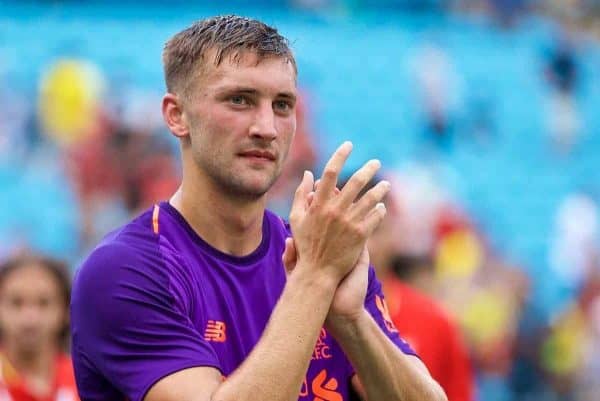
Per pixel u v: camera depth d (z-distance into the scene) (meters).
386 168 59.66
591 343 42.78
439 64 66.62
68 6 67.88
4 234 49.38
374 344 10.44
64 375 19.20
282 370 9.74
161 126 49.47
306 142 47.00
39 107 52.97
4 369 18.80
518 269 44.53
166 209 10.99
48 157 52.38
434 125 64.38
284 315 10.00
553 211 61.97
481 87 68.31
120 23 67.00
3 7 66.81
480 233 50.53
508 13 74.81
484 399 40.72
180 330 10.32
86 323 10.53
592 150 67.56
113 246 10.63
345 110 65.12
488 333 41.53
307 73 67.12
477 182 62.81
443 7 74.56
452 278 43.94
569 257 57.91
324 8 72.44
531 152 65.81
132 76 61.00
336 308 10.34
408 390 10.62
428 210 48.78
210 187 10.76
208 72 10.55
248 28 10.62
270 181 10.64
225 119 10.48
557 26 74.94
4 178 51.84
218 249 10.91
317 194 10.29
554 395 41.62
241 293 10.86
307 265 10.23
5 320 18.84
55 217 49.97
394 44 69.81
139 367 10.24
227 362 10.59
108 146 45.22
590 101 69.88
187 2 70.25
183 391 9.98
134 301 10.35
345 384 11.13
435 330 19.69
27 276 18.73
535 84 69.31
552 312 47.09
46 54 62.75
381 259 19.88
